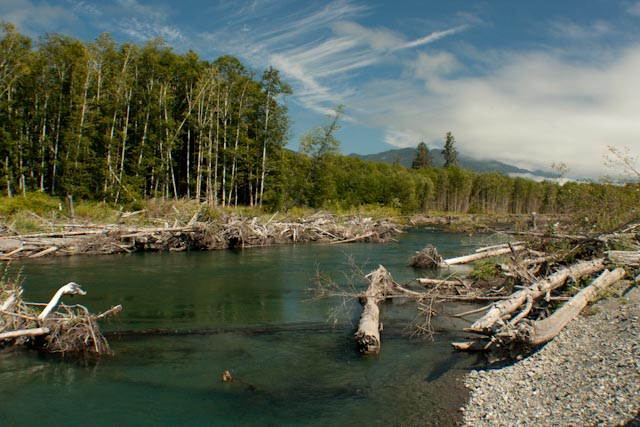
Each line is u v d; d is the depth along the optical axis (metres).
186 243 25.91
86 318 9.28
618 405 5.53
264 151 45.03
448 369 8.21
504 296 10.77
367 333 9.16
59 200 32.38
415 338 10.15
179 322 11.27
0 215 26.36
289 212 41.47
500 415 6.18
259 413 6.67
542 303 10.19
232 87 44.59
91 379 7.80
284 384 7.69
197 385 7.62
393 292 13.59
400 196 59.75
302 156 46.62
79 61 35.47
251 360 8.80
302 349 9.42
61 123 36.78
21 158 34.84
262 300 13.67
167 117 40.97
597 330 7.98
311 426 6.27
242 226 27.81
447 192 72.81
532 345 7.99
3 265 18.48
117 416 6.55
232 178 44.00
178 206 31.80
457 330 10.74
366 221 34.94
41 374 7.97
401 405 6.85
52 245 21.91
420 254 19.48
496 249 17.88
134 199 34.94
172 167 42.66
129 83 39.41
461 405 6.73
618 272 10.45
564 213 15.51
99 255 22.64
